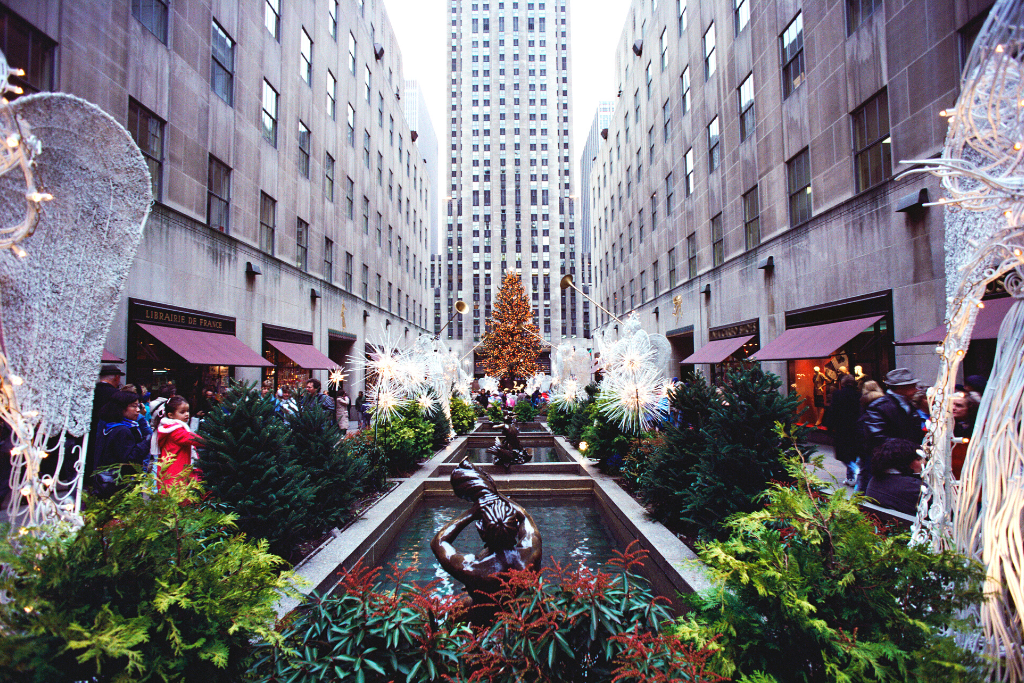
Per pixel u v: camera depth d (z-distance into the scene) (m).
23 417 2.34
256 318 16.69
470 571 3.31
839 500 2.30
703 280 21.41
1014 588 2.07
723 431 5.07
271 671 2.39
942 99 9.69
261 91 17.27
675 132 24.62
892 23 10.91
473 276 72.62
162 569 2.11
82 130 2.54
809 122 13.95
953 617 2.07
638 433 7.89
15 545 2.12
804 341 13.07
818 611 2.10
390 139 35.06
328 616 2.69
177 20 12.94
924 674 1.86
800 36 14.58
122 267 2.78
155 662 1.92
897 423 6.09
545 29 76.06
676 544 4.83
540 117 74.69
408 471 9.30
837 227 12.66
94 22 10.35
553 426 16.09
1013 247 2.22
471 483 3.67
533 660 2.40
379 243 31.98
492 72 74.75
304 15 21.02
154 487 2.40
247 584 2.25
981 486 2.29
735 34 18.59
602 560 5.52
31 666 1.79
